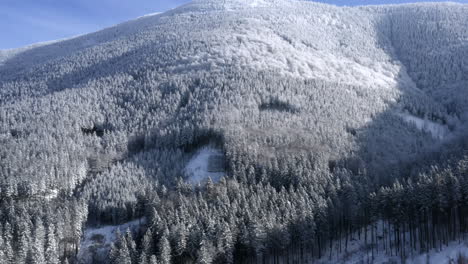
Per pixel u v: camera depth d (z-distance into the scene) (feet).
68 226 369.71
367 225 389.39
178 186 416.05
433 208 335.47
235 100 593.01
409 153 514.27
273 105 610.24
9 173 452.76
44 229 350.43
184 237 334.85
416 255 329.11
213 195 394.73
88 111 636.89
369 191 391.24
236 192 395.55
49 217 368.68
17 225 357.20
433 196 333.42
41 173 450.71
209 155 489.67
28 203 412.57
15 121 618.44
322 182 403.13
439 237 334.24
